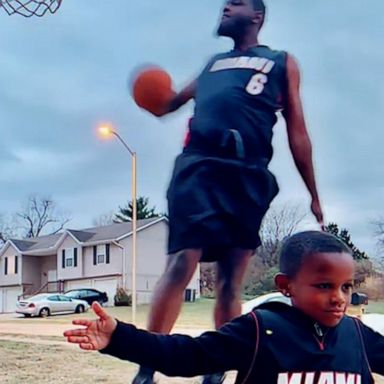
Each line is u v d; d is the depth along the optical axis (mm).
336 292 1833
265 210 3268
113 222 41000
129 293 29328
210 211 3168
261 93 3291
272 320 1849
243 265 3219
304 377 1797
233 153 3217
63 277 33594
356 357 1877
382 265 17984
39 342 10469
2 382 6277
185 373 1789
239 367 1825
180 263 3172
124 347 1738
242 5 3400
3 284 36375
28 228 47062
